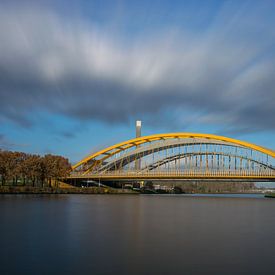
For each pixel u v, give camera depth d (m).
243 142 148.00
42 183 147.38
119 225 42.12
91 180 178.50
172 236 34.06
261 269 22.34
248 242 31.20
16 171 126.12
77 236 33.44
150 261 24.11
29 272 21.44
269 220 50.81
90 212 59.78
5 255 25.52
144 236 33.88
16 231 36.06
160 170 146.50
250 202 112.75
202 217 54.41
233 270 22.12
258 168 139.00
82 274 21.16
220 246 29.19
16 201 83.44
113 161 182.88
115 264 23.33
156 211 65.62
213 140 157.12
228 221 48.75
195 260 24.44
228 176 131.88
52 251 26.84
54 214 54.19
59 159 154.25
